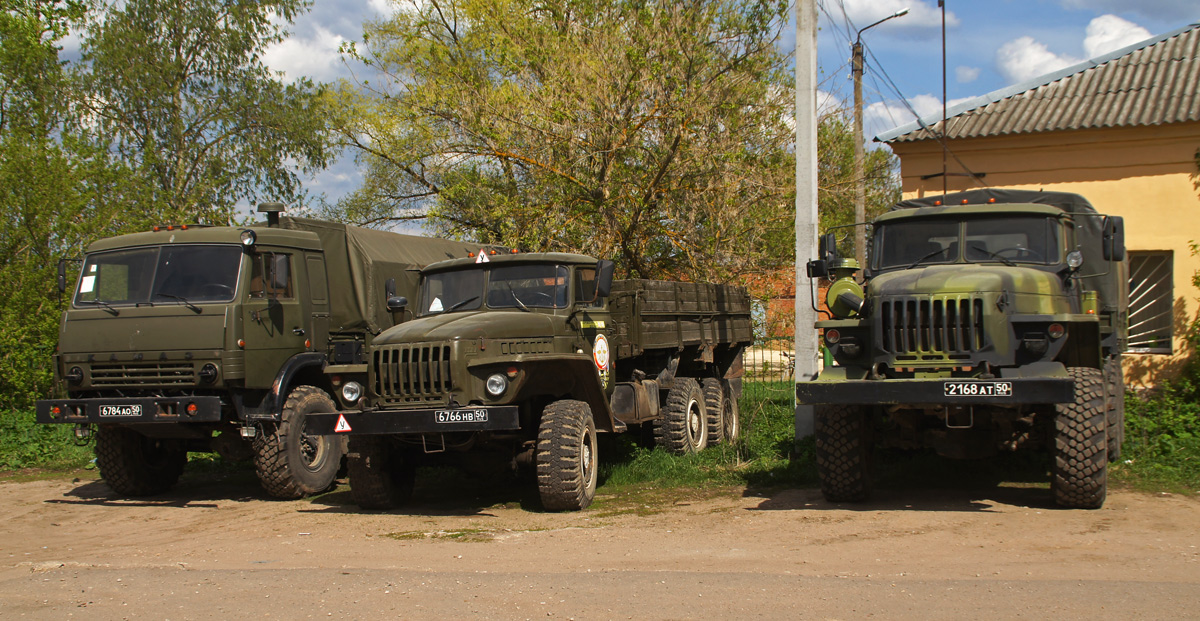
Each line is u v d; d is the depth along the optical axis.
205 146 23.12
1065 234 7.97
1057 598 4.38
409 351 7.39
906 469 8.91
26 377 13.26
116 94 22.23
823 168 17.78
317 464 9.41
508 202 16.39
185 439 9.52
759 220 16.17
